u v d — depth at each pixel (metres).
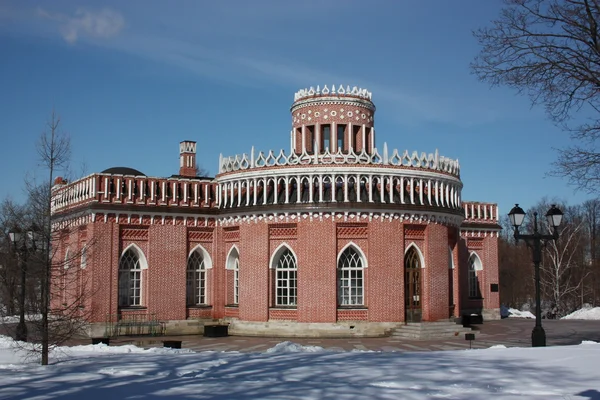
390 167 47.41
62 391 19.27
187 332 49.75
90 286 45.81
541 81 31.58
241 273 48.97
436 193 49.62
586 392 18.03
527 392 18.25
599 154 31.48
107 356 29.22
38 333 29.81
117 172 58.50
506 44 31.92
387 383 20.00
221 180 51.41
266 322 47.25
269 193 48.47
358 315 46.06
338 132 55.56
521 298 108.56
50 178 29.33
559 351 27.28
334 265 46.19
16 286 42.66
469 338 36.91
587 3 30.12
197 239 51.41
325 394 18.41
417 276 48.56
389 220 47.06
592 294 95.75
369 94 56.97
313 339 44.88
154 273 49.00
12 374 22.91
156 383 20.61
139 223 48.75
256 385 20.05
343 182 46.88
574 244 95.50
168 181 50.53
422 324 45.69
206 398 18.02
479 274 67.19
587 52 31.03
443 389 18.89
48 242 28.44
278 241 47.91
